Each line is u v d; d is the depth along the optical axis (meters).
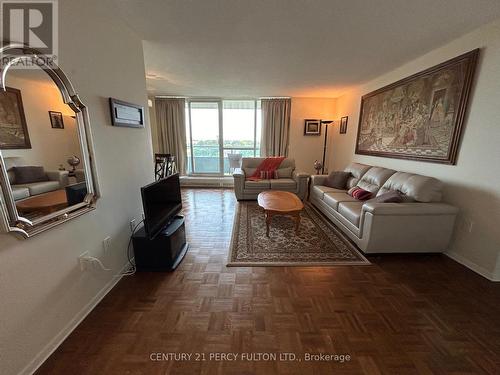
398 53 2.63
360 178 3.60
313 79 3.80
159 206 2.10
